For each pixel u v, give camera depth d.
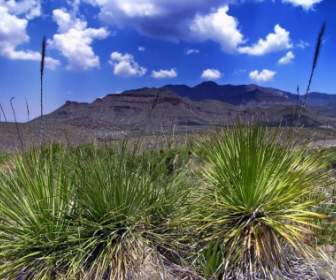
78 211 4.16
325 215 4.07
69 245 3.96
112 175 4.18
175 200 4.41
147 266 3.85
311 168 4.68
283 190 4.28
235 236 3.99
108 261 3.71
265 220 4.12
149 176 4.40
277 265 3.96
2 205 4.18
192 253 4.08
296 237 4.01
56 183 4.30
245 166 4.35
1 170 4.62
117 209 4.03
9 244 3.87
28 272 3.78
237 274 3.92
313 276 3.91
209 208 4.38
